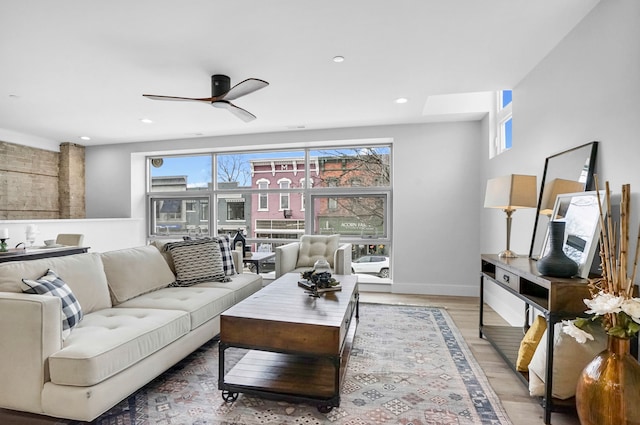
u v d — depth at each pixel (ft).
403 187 15.43
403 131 15.40
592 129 6.78
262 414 5.96
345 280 9.95
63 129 15.81
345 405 6.24
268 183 18.06
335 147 17.19
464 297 14.51
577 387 5.22
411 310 12.39
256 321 6.29
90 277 7.68
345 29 7.42
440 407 6.19
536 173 9.21
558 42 8.00
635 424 4.61
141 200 19.42
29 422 5.60
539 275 6.21
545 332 6.48
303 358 7.44
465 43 8.05
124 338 5.93
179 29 7.34
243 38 7.75
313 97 11.71
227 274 11.21
